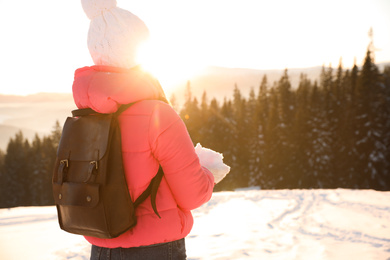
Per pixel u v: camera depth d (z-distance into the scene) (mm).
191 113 57094
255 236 4301
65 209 1177
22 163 54406
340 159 43781
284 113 51531
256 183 50531
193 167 1148
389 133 42156
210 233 4508
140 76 1136
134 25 1168
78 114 1222
